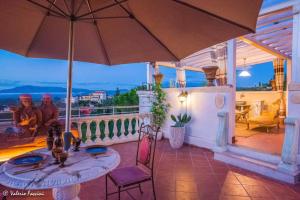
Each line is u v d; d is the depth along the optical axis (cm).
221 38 173
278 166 357
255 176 369
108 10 210
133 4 191
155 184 335
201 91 561
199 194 303
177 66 919
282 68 831
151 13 188
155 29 203
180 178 358
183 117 579
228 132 490
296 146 355
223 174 377
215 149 464
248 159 412
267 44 658
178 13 172
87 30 236
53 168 185
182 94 595
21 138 322
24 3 189
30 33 220
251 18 139
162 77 673
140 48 234
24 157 204
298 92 364
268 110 830
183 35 193
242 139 536
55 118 347
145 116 647
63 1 207
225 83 563
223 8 141
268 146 466
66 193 211
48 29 226
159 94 654
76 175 171
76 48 249
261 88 930
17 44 224
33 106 338
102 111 601
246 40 584
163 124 682
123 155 485
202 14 158
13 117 329
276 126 732
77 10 204
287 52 769
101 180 347
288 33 551
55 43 241
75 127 480
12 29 206
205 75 560
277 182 345
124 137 604
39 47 240
